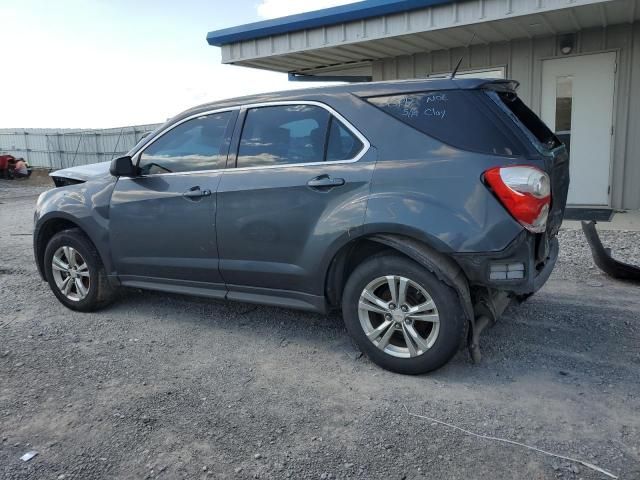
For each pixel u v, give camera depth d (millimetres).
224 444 3047
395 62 10914
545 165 3541
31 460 2938
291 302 4168
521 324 4617
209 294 4551
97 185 5066
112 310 5312
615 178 9258
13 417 3365
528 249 3398
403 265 3619
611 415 3203
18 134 31281
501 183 3346
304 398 3523
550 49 9344
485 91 3613
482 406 3354
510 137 3471
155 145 4801
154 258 4730
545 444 2953
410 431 3115
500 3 7801
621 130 9062
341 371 3889
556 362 3910
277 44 10203
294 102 4145
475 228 3377
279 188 4020
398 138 3691
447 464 2814
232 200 4234
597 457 2826
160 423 3270
